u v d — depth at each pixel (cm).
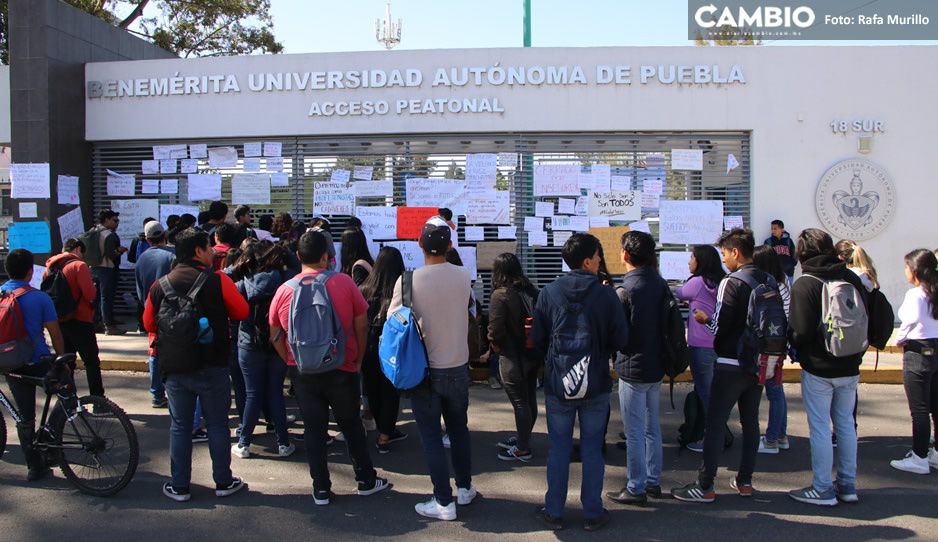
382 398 623
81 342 707
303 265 497
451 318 473
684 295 608
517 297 581
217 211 880
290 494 520
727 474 562
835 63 1118
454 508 476
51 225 1152
